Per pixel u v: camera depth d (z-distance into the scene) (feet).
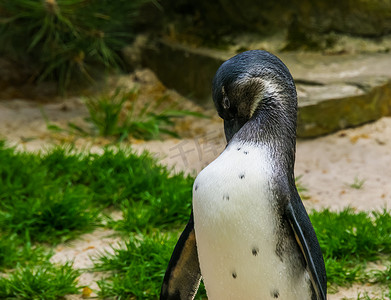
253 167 11.91
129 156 30.94
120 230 24.91
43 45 43.27
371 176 31.19
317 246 12.88
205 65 41.96
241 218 11.78
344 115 36.63
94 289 20.66
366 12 41.63
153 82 46.52
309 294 12.36
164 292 14.07
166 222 25.59
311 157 33.78
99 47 40.16
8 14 41.22
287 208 11.89
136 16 47.19
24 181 28.66
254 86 12.48
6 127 38.29
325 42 42.45
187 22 46.57
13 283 20.21
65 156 30.91
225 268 12.21
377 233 23.29
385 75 38.55
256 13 43.01
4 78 47.52
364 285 20.75
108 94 45.50
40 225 24.75
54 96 45.83
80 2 36.58
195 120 40.22
